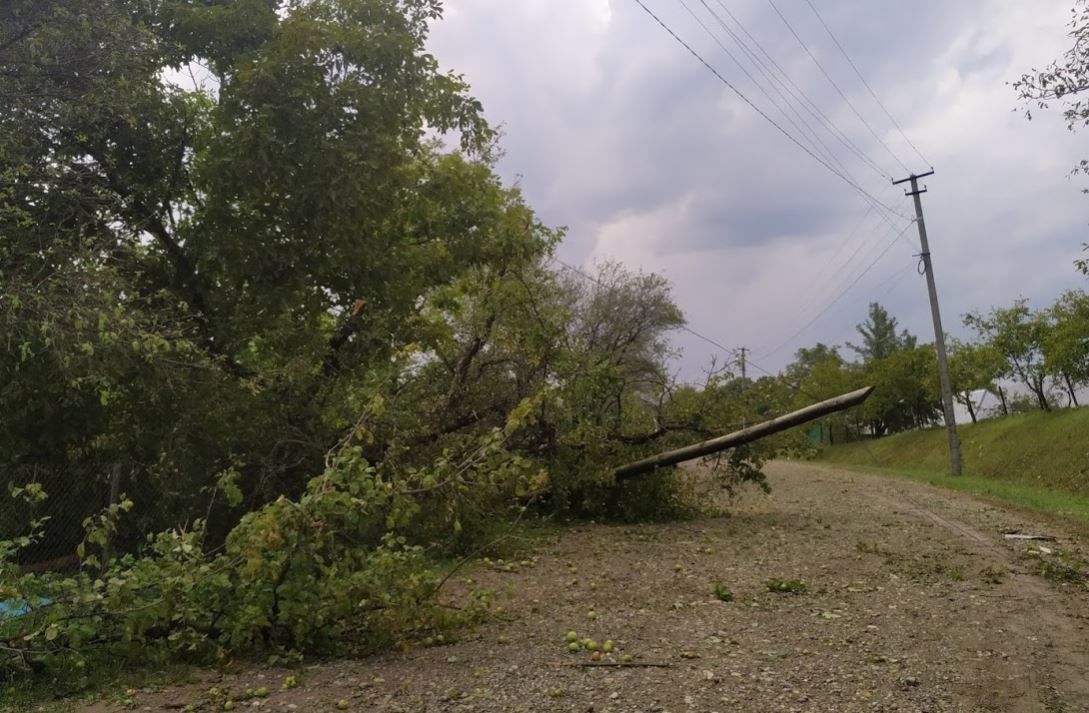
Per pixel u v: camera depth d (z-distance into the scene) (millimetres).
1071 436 26109
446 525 9609
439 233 13852
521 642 6488
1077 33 8188
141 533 10297
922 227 29375
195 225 11500
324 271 11703
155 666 6035
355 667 5941
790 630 6742
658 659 5902
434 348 13539
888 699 4973
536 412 13750
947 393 29281
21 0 8898
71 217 9727
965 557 10383
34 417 9648
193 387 9727
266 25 11438
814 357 73250
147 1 11094
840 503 17750
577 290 29219
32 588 5812
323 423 10469
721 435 15188
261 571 6035
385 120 11586
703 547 11492
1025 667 5621
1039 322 31859
